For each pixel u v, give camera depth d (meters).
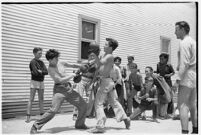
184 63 3.89
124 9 9.01
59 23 7.06
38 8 6.59
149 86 5.95
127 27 9.12
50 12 6.86
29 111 5.54
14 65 6.08
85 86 6.02
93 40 8.02
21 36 6.23
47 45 6.79
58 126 5.16
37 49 5.68
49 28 6.83
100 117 4.54
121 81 6.37
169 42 11.06
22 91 6.26
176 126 5.21
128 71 8.05
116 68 6.09
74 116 6.02
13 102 6.08
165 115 6.32
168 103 6.67
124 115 4.80
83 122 4.86
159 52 10.55
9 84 5.98
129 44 9.18
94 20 7.95
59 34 7.06
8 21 5.96
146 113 7.54
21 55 6.23
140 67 9.62
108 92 4.81
